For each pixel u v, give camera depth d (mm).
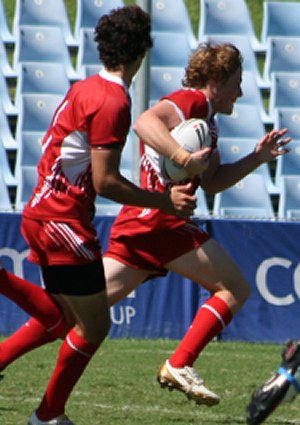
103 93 16609
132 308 37875
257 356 33156
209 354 33438
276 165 59250
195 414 21250
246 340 38062
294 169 57156
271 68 63312
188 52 62688
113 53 16969
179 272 20750
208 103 20359
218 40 63781
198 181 20500
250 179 54531
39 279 37312
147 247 20672
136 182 41281
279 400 15352
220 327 20359
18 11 63188
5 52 61656
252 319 38031
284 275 38125
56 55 61250
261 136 58594
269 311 38031
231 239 37938
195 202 17109
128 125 16719
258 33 72500
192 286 37875
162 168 20000
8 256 37156
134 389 24922
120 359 31328
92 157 16562
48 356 31984
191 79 20688
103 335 17438
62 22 64062
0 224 37125
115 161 16531
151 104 58938
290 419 21016
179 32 64750
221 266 20531
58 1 64250
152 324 37906
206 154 18891
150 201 16953
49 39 61500
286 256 38094
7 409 21359
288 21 66312
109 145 16453
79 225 16984
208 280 20609
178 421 20219
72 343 17312
